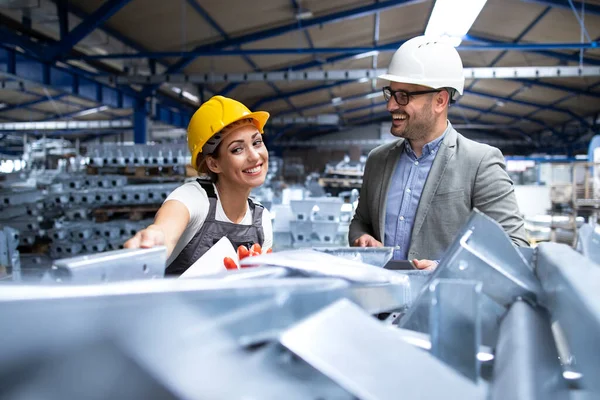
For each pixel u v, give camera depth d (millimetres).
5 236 3670
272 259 641
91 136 17141
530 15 7770
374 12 7629
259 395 328
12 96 10555
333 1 7320
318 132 20984
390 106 1538
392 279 639
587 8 6938
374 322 412
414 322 565
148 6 6238
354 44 9484
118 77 7805
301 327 374
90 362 275
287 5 7086
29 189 4859
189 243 1236
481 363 498
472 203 1534
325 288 478
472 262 576
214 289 364
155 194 4355
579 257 580
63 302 292
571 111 14203
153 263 634
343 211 3592
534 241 5711
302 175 14367
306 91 12367
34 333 271
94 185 4414
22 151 16641
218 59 9031
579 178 6723
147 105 9273
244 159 1224
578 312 415
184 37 7414
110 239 4441
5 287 298
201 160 1305
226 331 349
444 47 1480
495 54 10320
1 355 267
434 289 446
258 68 10039
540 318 525
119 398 273
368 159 1838
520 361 393
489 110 16094
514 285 579
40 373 270
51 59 6258
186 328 319
